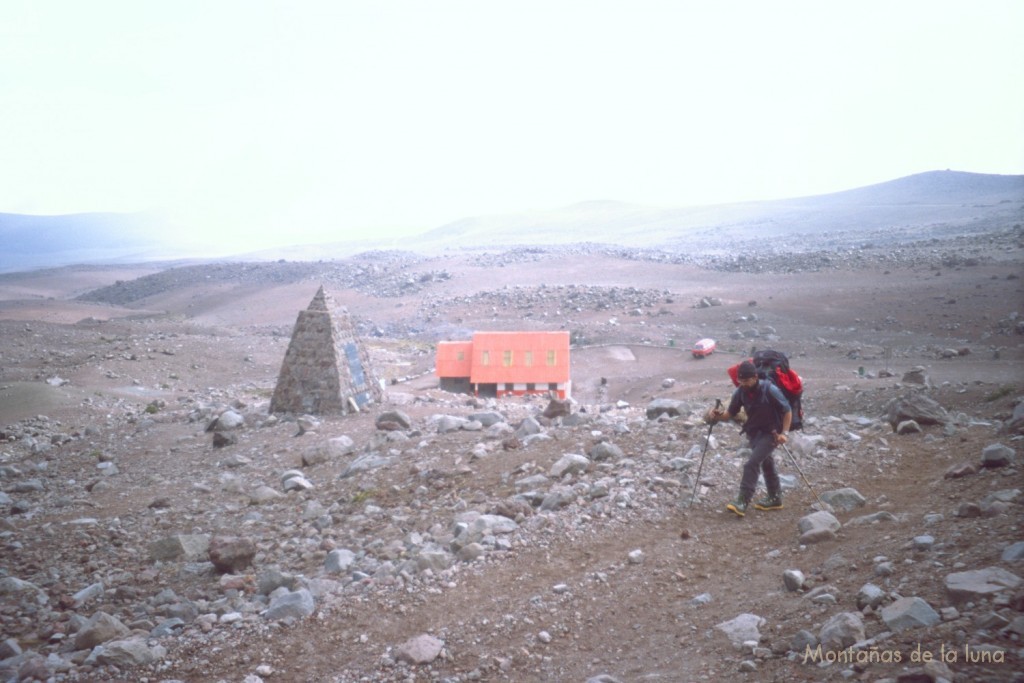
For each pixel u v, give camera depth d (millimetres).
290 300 162750
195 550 12664
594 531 10516
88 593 11211
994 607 6164
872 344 77812
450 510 12609
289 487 16109
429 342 103125
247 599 10422
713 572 8836
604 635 7828
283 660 8336
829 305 102188
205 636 9195
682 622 7746
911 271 124562
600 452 13969
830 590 7469
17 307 148625
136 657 8602
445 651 7984
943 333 81938
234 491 16891
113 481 20344
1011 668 5328
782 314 98875
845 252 156375
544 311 115750
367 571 10648
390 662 7871
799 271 141500
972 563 7160
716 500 11039
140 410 43750
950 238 169625
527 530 10961
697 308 107562
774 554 8891
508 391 59750
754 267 151750
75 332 84938
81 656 8930
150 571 11945
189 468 20766
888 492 10438
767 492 10492
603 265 175000
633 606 8312
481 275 168375
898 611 6453
